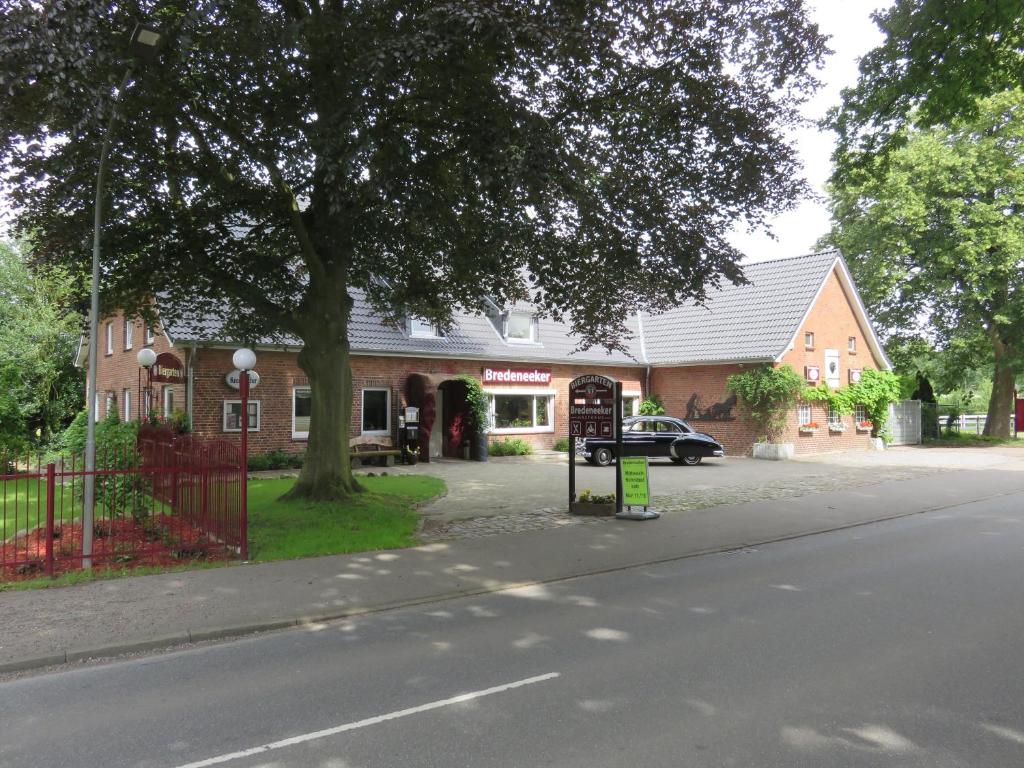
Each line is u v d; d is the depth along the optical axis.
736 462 23.27
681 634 5.99
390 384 22.67
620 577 8.25
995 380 34.75
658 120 10.14
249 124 10.12
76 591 7.47
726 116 10.05
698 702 4.54
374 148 8.34
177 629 6.29
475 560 8.93
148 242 11.59
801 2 9.52
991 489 16.41
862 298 34.28
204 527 9.78
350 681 5.07
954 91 11.06
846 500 14.42
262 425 19.61
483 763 3.77
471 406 23.25
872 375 29.08
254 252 12.80
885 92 11.41
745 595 7.30
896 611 6.62
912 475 19.17
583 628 6.24
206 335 17.25
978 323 32.62
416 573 8.28
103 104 7.42
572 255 11.79
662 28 9.47
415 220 9.60
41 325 26.92
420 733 4.16
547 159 8.15
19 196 10.64
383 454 20.98
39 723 4.46
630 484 12.03
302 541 9.66
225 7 8.33
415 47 7.60
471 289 14.26
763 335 25.94
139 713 4.59
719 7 9.56
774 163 10.50
